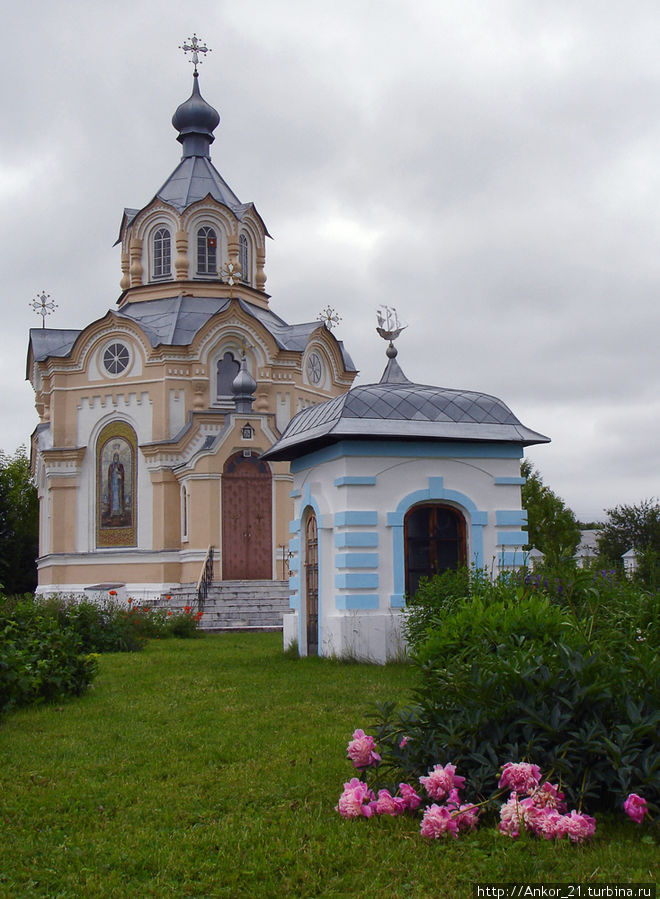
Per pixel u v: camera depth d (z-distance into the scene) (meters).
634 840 7.06
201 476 37.06
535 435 18.28
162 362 39.94
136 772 9.53
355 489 17.42
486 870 6.62
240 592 34.22
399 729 8.38
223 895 6.48
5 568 52.97
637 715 7.41
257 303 45.22
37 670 13.48
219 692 14.19
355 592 17.20
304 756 9.79
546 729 7.50
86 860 7.11
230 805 8.34
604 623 10.66
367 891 6.45
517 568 17.64
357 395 17.94
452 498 17.83
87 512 40.62
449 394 18.59
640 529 44.84
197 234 44.28
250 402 38.59
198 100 47.31
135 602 34.06
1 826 7.89
